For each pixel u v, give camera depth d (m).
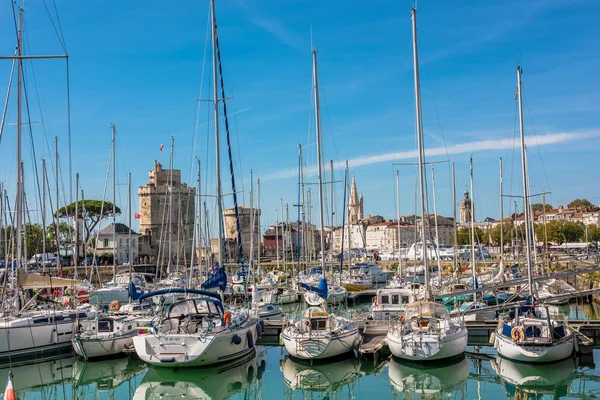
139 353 24.69
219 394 24.38
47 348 28.17
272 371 27.95
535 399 23.08
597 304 49.94
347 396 23.69
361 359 28.05
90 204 94.69
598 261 73.19
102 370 27.72
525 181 32.31
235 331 25.91
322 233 35.88
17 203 27.41
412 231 193.25
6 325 26.86
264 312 40.59
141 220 111.69
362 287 59.50
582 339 28.31
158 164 114.12
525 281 35.22
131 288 36.28
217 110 33.00
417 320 27.64
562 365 25.83
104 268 77.12
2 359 26.59
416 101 33.12
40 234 64.94
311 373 27.25
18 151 27.06
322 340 26.45
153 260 101.44
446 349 25.62
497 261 86.44
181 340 24.50
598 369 27.23
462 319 30.64
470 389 24.42
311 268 69.19
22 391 24.75
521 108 32.69
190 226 113.19
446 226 174.62
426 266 31.16
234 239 116.44
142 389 25.05
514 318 28.36
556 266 68.44
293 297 53.66
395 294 37.44
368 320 36.38
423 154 33.06
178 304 28.31
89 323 28.70
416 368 26.47
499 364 26.81
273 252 134.12
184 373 25.38
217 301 27.91
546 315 28.05
